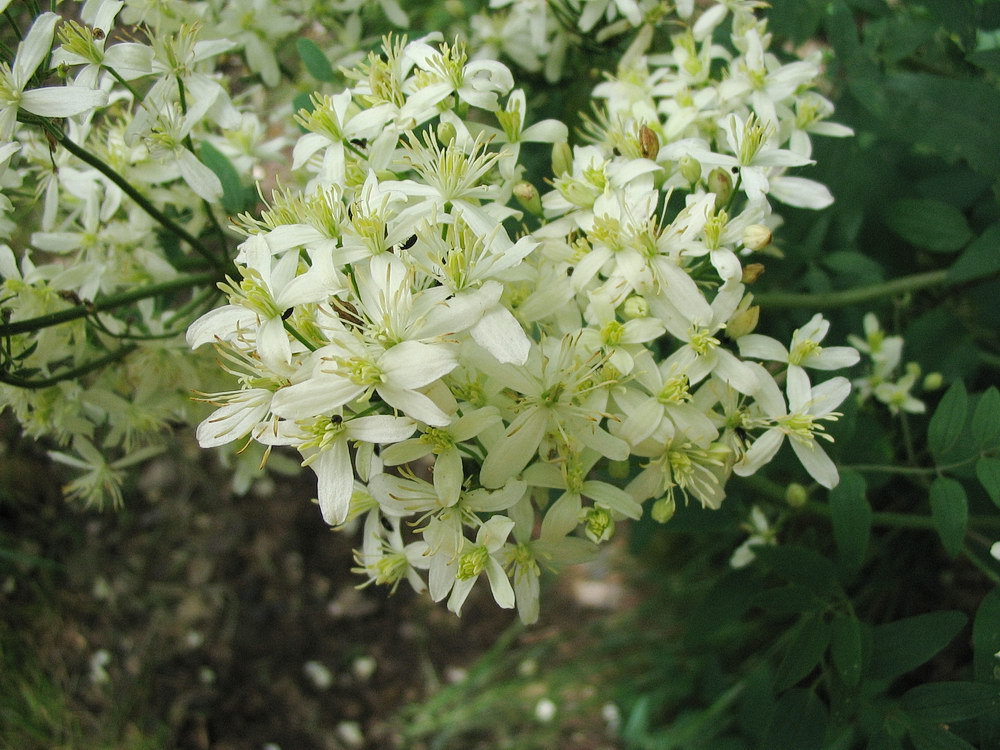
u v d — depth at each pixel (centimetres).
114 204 17
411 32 17
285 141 19
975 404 17
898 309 20
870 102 17
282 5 21
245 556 33
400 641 32
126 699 30
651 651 28
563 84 22
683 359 13
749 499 19
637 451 13
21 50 13
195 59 15
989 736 14
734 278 13
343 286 12
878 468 16
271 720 31
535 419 12
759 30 17
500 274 12
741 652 27
